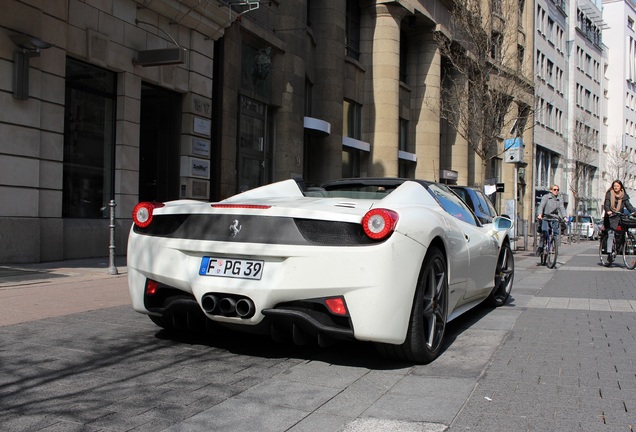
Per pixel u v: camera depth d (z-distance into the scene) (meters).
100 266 9.84
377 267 3.73
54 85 10.31
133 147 12.24
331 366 4.16
